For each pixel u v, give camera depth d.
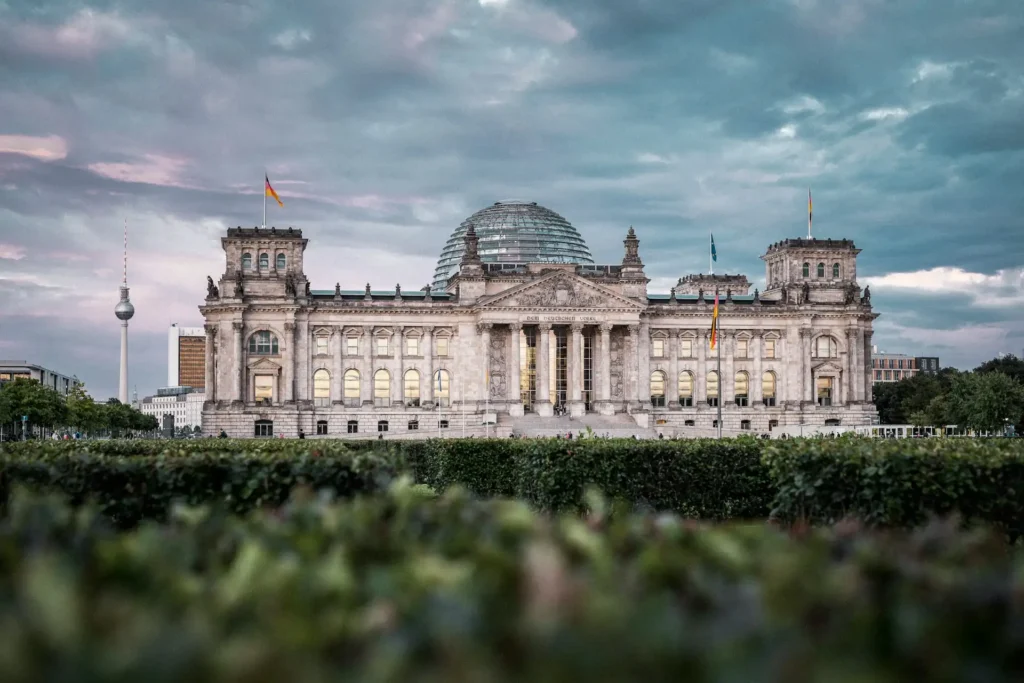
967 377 197.25
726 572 14.36
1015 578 13.70
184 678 9.27
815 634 11.39
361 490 36.62
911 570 14.27
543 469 61.69
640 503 58.72
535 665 10.03
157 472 36.59
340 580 13.55
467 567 14.03
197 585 13.11
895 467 39.12
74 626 10.02
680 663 10.05
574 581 12.08
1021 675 10.92
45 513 18.23
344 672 10.15
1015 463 39.25
